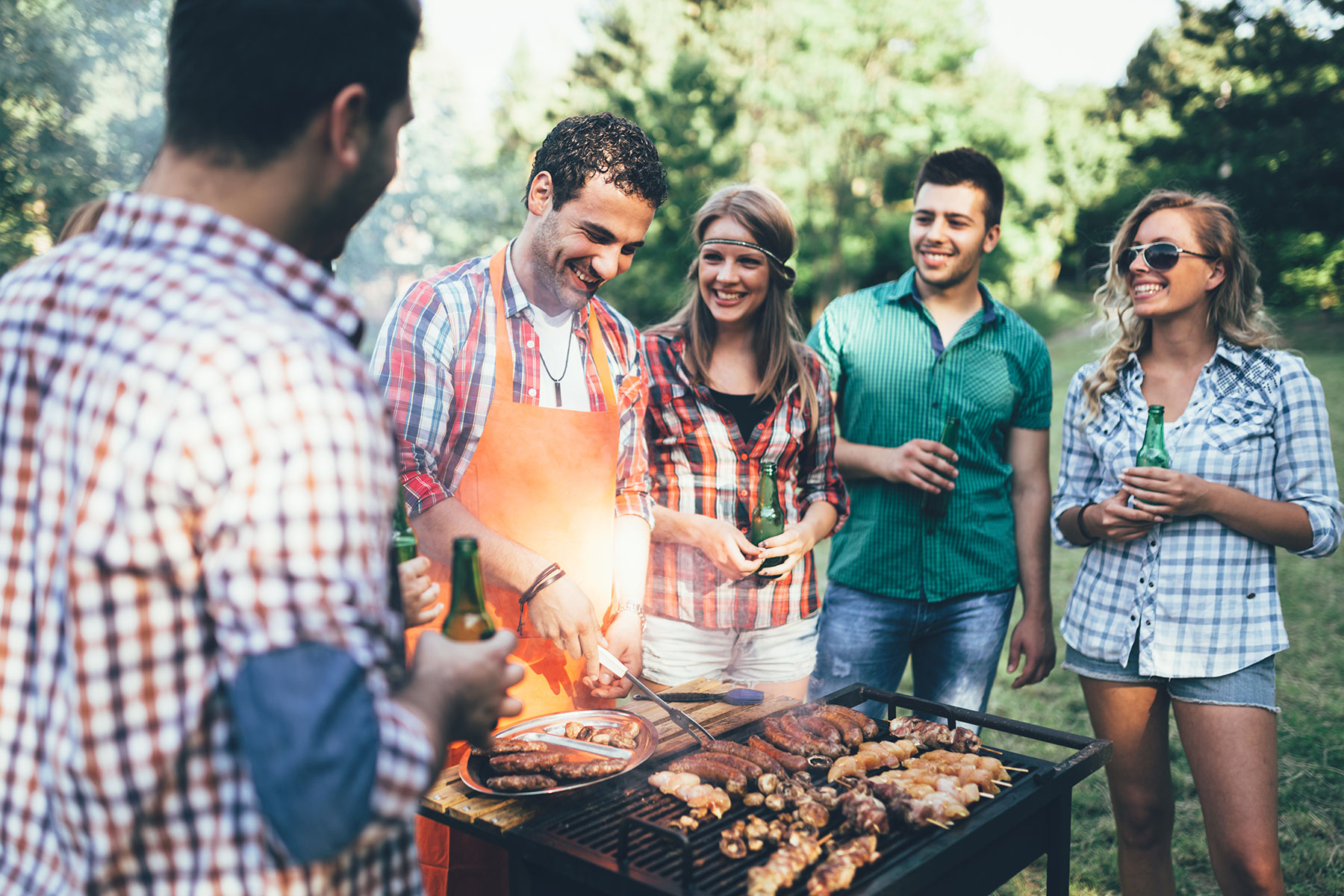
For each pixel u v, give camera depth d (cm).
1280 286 2369
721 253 267
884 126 2391
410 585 174
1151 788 258
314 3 94
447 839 209
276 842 84
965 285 316
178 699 86
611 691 221
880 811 159
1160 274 248
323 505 83
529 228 219
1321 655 505
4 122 717
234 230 95
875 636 316
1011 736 426
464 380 217
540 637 215
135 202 97
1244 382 247
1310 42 2216
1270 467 244
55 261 99
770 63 2339
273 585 81
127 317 88
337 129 98
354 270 1414
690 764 180
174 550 84
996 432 315
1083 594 267
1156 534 249
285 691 79
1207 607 240
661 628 283
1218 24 2467
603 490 230
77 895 90
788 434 283
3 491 94
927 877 152
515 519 219
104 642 84
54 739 89
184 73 96
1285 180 2239
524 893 161
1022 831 184
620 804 170
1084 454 278
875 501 313
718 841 159
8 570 94
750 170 2367
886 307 323
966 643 311
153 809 88
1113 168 3011
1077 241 3306
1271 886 231
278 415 84
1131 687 255
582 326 235
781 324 282
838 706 216
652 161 211
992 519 312
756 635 286
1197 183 2350
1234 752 235
